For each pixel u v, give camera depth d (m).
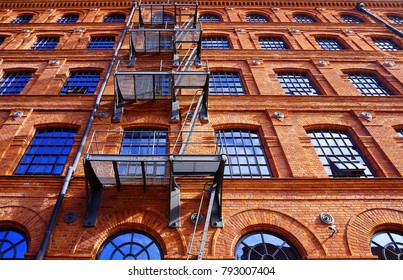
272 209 8.22
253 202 8.38
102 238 7.52
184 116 11.13
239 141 10.66
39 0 20.67
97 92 12.68
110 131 9.73
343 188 8.75
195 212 8.04
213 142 10.23
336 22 19.41
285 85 13.84
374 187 8.80
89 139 10.18
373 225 7.95
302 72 14.77
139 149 10.12
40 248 6.92
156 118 11.09
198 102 10.87
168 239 7.49
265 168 9.73
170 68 13.99
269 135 10.70
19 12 20.19
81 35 17.22
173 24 16.91
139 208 8.09
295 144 10.30
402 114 11.89
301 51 15.77
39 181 8.63
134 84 10.86
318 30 18.42
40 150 10.14
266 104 11.98
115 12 19.98
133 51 14.76
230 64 14.81
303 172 9.34
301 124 11.28
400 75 14.38
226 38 17.67
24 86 13.41
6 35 17.30
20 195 8.33
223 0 20.98
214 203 8.19
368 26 18.91
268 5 21.22
